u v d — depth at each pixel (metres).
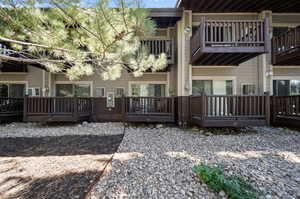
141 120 7.57
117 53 3.29
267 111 5.91
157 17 7.86
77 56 3.19
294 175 2.89
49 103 7.61
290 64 7.78
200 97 6.21
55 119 7.59
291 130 6.74
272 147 4.50
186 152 4.10
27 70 9.27
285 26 8.06
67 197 2.31
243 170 3.06
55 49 3.11
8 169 3.21
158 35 9.08
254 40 6.17
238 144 4.80
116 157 3.77
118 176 2.88
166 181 2.70
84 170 3.15
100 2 2.51
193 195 2.35
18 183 2.68
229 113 5.96
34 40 3.11
